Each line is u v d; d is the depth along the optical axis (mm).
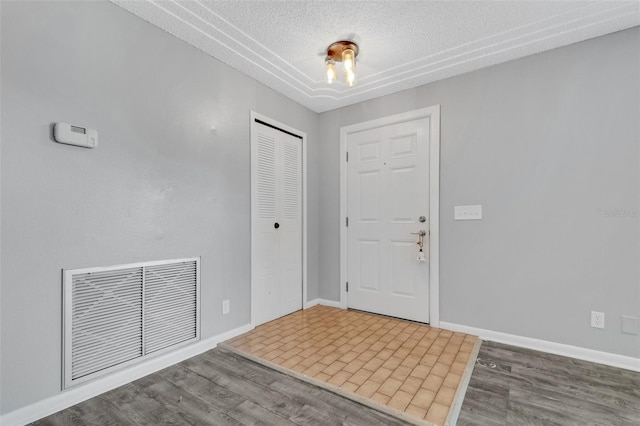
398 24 2023
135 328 1868
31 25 1485
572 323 2141
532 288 2281
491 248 2443
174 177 2105
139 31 1923
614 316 2012
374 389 1696
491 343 2367
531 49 2256
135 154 1891
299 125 3260
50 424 1437
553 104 2227
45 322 1520
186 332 2158
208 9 1872
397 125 2965
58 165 1571
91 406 1575
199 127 2275
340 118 3354
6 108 1415
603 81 2064
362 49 2301
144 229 1931
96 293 1702
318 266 3502
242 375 1894
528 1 1790
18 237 1447
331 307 3357
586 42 2123
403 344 2320
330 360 2064
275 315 2943
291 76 2721
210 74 2369
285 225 3096
